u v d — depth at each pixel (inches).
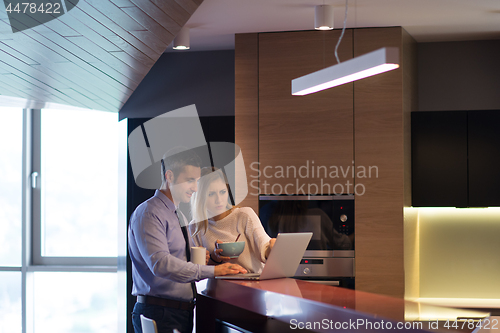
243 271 92.5
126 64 125.0
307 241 91.9
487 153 148.3
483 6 129.0
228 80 177.3
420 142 152.6
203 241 110.3
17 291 192.4
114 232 195.3
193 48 174.6
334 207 145.9
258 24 144.2
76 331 193.8
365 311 65.2
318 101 147.8
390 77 144.3
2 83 140.1
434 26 146.7
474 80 163.8
